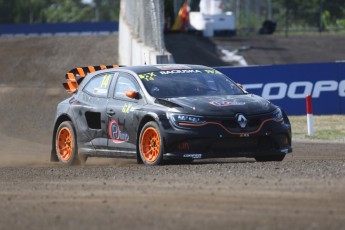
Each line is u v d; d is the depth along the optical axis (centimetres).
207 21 16212
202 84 3997
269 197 2402
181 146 3631
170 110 3691
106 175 3181
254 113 3725
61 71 11281
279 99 7244
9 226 2053
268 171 3083
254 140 3694
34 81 10481
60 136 4434
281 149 3781
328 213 2133
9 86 9769
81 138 4259
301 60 13125
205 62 12838
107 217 2127
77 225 2028
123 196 2491
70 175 3253
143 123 3819
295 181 2750
